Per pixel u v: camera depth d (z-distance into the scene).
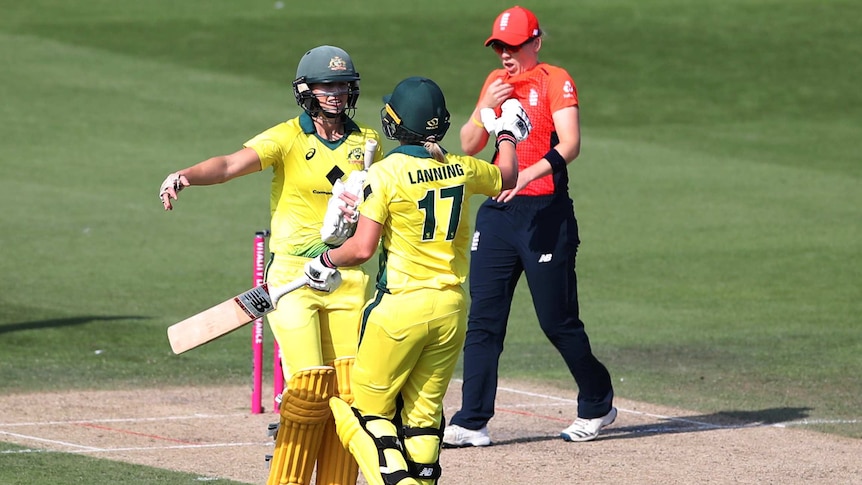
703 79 105.25
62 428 29.94
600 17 125.00
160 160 77.12
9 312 44.41
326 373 22.27
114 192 68.50
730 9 127.94
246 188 71.44
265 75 104.69
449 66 107.25
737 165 79.50
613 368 37.69
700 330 42.88
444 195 21.56
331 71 23.20
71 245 56.34
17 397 33.34
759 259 55.06
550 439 29.64
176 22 121.69
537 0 132.62
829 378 36.25
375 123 87.94
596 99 99.31
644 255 55.84
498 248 29.03
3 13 123.44
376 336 21.59
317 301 23.36
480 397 28.77
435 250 21.58
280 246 23.86
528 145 29.12
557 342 29.20
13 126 85.06
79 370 36.97
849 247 57.56
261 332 31.98
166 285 49.22
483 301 29.02
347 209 21.73
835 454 28.09
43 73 101.56
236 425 30.67
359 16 125.12
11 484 24.53
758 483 25.58
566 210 29.16
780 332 42.47
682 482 25.67
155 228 60.50
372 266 54.25
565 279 28.97
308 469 22.77
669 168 78.25
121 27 119.31
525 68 29.23
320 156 23.59
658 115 95.19
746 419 31.66
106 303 46.12
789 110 97.12
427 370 22.03
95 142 81.69
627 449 28.56
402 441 22.00
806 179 75.38
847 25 121.75
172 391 34.72
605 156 81.50
